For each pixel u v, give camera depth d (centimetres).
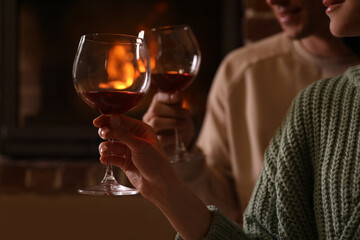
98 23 235
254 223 86
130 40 74
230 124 153
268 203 86
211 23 227
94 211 235
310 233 83
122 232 239
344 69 139
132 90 73
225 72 158
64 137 229
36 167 222
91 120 236
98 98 73
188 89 228
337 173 81
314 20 127
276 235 84
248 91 152
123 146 74
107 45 72
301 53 147
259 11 206
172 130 111
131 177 74
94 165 224
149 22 232
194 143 118
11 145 230
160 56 104
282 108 147
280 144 89
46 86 237
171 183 72
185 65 104
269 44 156
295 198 83
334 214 79
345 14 77
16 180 223
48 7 236
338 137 83
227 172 154
